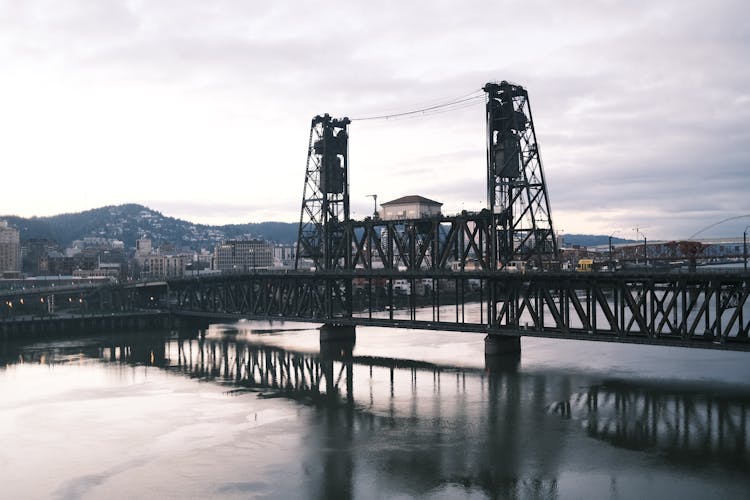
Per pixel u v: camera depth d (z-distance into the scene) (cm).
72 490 6184
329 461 6831
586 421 7981
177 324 19100
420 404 9012
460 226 12262
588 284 10119
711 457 6688
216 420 8444
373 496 5956
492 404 8875
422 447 7194
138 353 14362
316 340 16175
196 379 11212
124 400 9606
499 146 12119
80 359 13562
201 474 6525
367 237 14162
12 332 16862
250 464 6781
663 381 9994
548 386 9831
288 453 7100
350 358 13025
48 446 7450
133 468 6719
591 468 6469
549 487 6053
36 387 10562
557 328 10644
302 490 6112
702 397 8975
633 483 6088
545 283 10706
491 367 11488
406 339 15700
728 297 8950
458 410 8638
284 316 15362
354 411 8744
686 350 12975
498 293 11850
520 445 7175
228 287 17325
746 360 11750
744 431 7469
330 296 14675
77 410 9012
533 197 12081
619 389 9525
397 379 10738
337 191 15600
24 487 6278
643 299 9462
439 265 12538
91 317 18000
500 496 5891
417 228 13438
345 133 15650
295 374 11512
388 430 7838
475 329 11725
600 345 13788
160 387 10538
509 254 12112
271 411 8850
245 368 12244
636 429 7631
